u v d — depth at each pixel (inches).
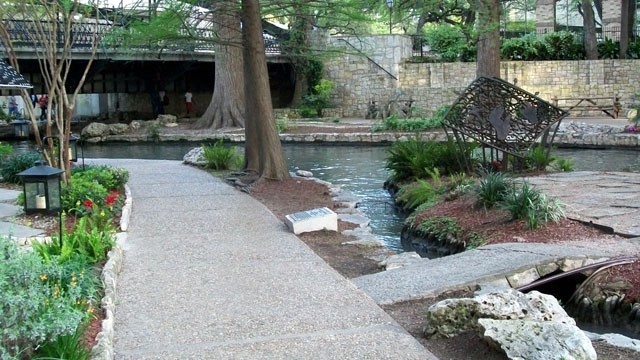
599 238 315.9
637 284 261.3
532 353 173.9
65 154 424.5
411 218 414.3
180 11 496.4
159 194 484.1
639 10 1483.8
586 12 1234.0
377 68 1285.7
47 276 210.4
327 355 189.0
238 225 374.9
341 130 1046.4
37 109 1365.7
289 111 1282.0
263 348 194.4
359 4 530.0
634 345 199.2
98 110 1494.8
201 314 224.4
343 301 236.7
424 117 1145.4
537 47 1268.5
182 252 311.4
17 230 353.1
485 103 518.3
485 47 805.2
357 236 362.6
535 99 523.2
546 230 330.6
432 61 1291.8
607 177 500.7
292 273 274.2
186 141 1054.4
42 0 432.5
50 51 441.1
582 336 180.1
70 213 384.2
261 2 555.5
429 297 241.8
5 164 551.8
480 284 251.9
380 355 188.7
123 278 267.7
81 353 171.9
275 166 525.0
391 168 577.0
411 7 657.0
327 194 490.6
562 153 779.4
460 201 412.2
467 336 198.8
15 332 155.3
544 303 203.3
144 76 1295.5
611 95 1183.6
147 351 193.2
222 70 1111.6
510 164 544.1
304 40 895.7
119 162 707.4
